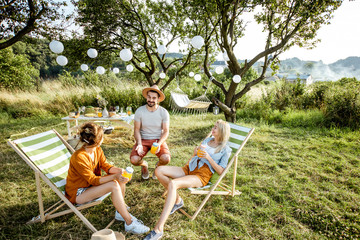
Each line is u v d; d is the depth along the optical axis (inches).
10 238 86.4
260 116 319.0
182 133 248.5
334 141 209.5
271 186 129.7
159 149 117.0
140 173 143.5
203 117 328.8
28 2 231.0
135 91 395.5
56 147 103.7
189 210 107.4
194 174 103.9
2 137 214.2
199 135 240.5
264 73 259.4
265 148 196.1
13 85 538.9
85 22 269.6
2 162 156.4
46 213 100.5
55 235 89.0
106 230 73.9
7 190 119.3
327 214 103.4
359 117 255.9
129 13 289.7
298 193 122.4
